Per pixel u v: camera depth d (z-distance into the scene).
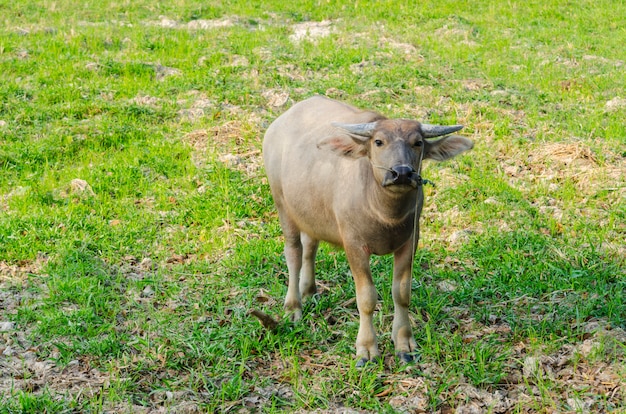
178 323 6.78
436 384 5.84
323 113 6.70
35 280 7.51
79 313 6.77
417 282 7.31
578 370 5.90
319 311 6.94
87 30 16.14
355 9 18.64
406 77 13.58
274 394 5.82
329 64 14.29
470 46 15.74
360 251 6.05
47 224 8.57
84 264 7.73
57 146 10.79
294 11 18.56
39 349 6.40
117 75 13.77
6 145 10.75
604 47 15.80
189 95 12.70
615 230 8.23
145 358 6.23
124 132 11.24
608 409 5.43
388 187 5.47
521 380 5.87
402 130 5.66
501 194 9.12
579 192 9.22
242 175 9.92
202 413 5.64
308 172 6.41
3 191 9.62
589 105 12.35
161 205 9.13
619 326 6.43
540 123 11.49
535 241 7.96
